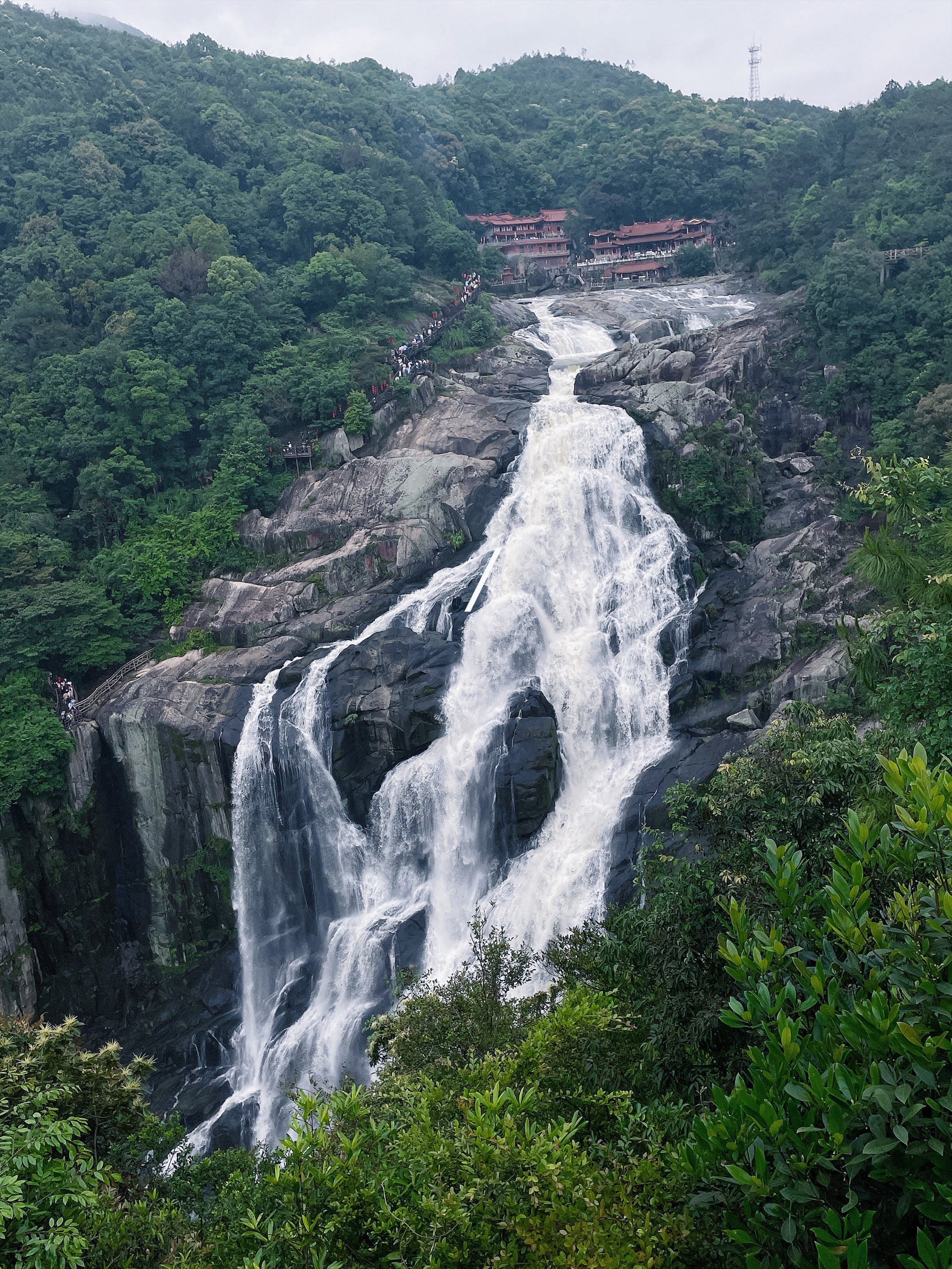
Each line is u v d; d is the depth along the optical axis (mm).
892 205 78312
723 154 125125
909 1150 7898
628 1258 9391
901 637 20188
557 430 62812
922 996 8625
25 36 106250
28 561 58375
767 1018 10008
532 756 46438
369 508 61656
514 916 44031
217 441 67438
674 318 83125
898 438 57750
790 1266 8516
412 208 98688
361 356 71438
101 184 87250
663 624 53438
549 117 153375
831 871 16531
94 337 73125
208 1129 44312
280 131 105625
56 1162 12844
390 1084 18453
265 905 50438
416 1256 10742
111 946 52062
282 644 55625
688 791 20625
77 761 51312
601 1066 16250
